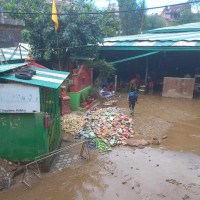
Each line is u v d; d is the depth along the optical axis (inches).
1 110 213.9
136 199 191.8
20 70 239.5
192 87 551.8
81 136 314.3
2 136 224.1
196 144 301.1
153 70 741.9
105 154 271.6
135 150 282.0
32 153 228.4
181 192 200.7
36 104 211.0
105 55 752.3
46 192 202.5
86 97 463.8
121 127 344.5
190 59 684.1
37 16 468.4
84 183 215.3
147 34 864.9
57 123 280.2
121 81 681.6
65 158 263.0
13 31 685.3
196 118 409.7
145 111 449.1
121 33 1353.3
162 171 234.2
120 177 223.8
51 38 478.0
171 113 438.6
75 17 468.8
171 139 316.5
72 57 503.8
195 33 713.0
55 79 232.5
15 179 219.5
